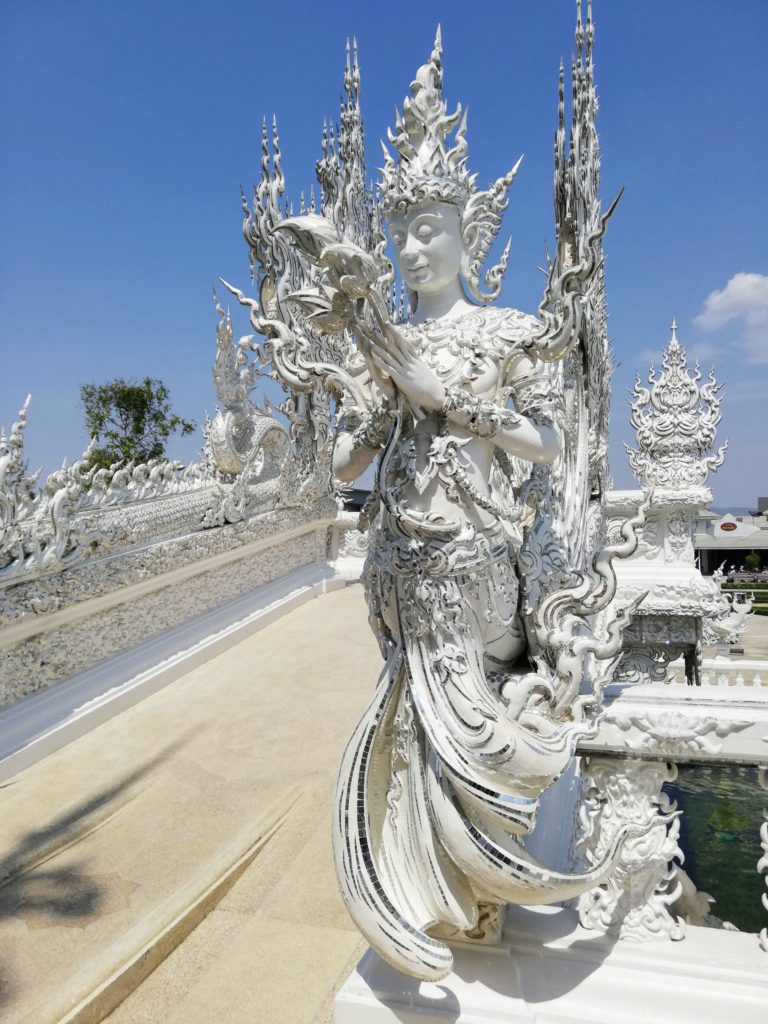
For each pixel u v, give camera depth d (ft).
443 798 6.77
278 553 29.40
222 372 25.23
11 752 15.02
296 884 10.81
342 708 17.84
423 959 6.23
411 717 7.16
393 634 7.80
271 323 8.21
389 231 8.64
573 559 11.40
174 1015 8.36
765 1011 6.62
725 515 159.12
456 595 7.02
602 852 7.52
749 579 144.66
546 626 7.75
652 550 35.29
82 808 13.34
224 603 25.04
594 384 17.15
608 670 9.35
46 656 17.07
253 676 20.65
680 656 34.71
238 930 9.91
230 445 25.31
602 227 6.90
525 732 6.72
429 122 8.07
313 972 8.88
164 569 20.93
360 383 8.59
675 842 7.59
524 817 6.46
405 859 7.08
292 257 22.54
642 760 7.68
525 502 8.32
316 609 28.53
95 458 56.34
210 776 14.47
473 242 8.45
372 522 8.23
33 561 16.34
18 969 9.04
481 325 7.83
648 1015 6.73
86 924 9.95
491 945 7.39
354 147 33.42
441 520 7.09
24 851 11.85
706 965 7.08
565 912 8.00
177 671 20.61
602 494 20.21
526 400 7.75
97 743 16.35
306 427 31.68
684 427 34.30
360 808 6.96
